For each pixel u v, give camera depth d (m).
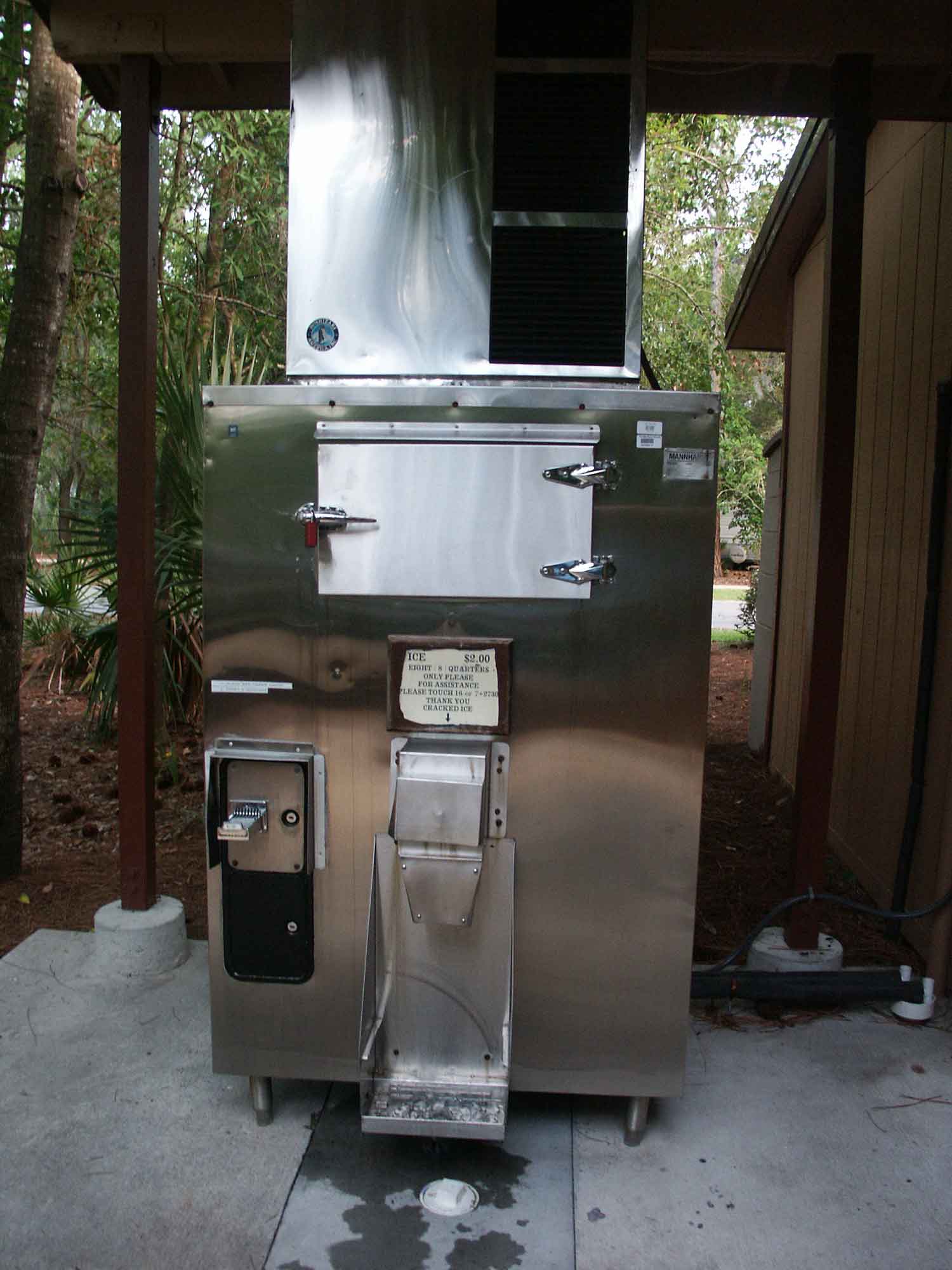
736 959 3.18
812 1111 2.42
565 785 2.10
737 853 4.42
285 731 2.13
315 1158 2.21
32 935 3.26
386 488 2.05
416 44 2.23
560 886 2.13
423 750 2.05
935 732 3.19
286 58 2.92
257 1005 2.23
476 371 2.26
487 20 2.23
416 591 2.06
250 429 2.06
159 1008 2.83
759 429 18.11
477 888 2.10
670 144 11.27
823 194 4.45
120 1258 1.92
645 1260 1.93
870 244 4.16
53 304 3.66
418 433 2.03
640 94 2.23
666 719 2.07
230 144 7.50
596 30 2.23
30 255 3.62
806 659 3.01
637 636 2.06
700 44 2.87
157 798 4.96
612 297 2.25
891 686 3.67
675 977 2.15
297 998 2.21
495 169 2.24
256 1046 2.24
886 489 3.82
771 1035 2.77
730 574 19.25
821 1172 2.20
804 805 2.98
